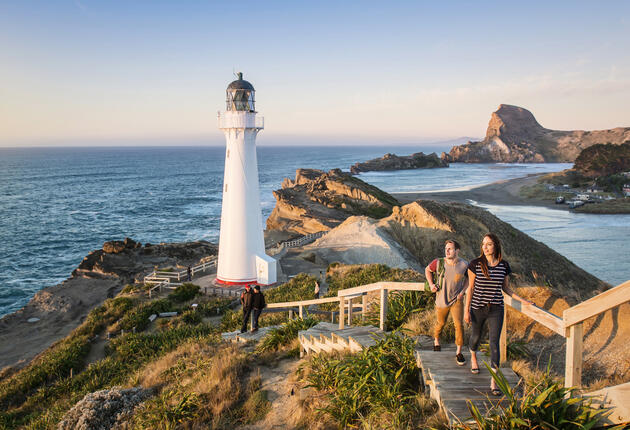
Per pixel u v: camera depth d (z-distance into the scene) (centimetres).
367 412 612
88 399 906
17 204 9675
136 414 823
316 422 632
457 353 614
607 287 1273
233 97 2641
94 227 7262
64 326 2694
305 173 10675
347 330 858
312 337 913
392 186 13300
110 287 3509
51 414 1138
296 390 757
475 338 565
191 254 4547
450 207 3888
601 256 4928
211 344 1276
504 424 443
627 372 529
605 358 573
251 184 2794
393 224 3888
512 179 14250
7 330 2612
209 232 7012
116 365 1536
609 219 7375
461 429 460
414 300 957
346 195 7819
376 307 1002
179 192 12469
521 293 786
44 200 10438
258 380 846
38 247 5825
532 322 742
